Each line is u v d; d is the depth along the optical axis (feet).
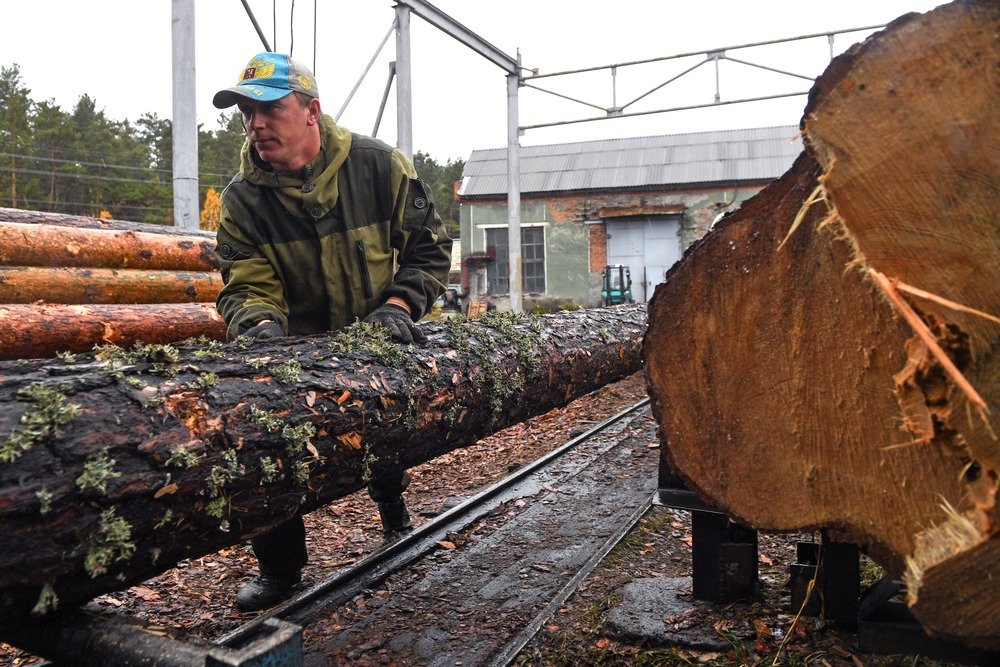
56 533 4.60
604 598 10.08
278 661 4.42
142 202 116.98
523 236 70.08
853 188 4.75
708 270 5.91
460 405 8.73
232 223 9.35
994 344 4.57
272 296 9.43
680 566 11.34
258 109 8.39
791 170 5.62
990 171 4.44
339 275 9.41
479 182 71.67
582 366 12.66
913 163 4.59
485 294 70.59
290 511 6.61
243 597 10.28
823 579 8.08
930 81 4.48
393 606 10.32
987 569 4.61
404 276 9.77
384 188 9.48
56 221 17.33
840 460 5.58
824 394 5.58
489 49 35.19
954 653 6.89
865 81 4.60
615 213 66.74
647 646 8.76
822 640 8.32
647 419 22.59
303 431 6.32
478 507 14.55
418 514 14.33
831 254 5.40
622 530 12.73
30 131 116.16
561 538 12.86
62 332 14.25
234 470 5.68
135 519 5.06
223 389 6.06
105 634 4.89
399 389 7.65
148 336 15.98
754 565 9.46
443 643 9.27
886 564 5.61
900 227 4.70
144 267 17.92
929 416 4.92
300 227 9.34
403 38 26.76
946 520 5.14
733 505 6.05
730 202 65.98
